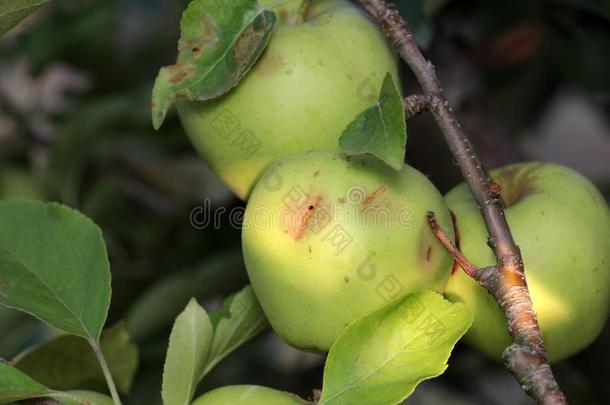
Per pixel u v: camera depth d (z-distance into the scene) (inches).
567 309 35.0
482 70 46.6
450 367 47.6
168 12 51.4
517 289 33.3
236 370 47.7
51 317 34.8
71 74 58.1
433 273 34.3
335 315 34.0
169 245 47.4
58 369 37.2
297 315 34.3
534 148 55.0
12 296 34.9
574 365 42.3
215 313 35.6
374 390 33.3
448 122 34.5
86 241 35.2
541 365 32.3
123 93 49.2
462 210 35.4
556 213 35.2
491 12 46.6
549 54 47.7
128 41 51.6
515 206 35.4
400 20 35.2
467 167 34.3
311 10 36.4
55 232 35.2
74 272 35.1
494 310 35.0
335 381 33.5
